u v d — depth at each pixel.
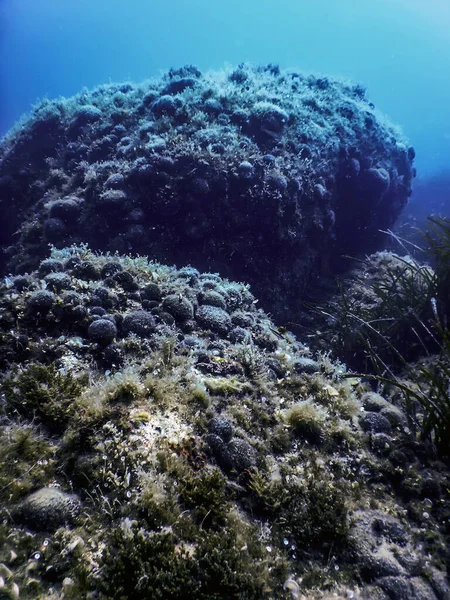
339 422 3.86
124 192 8.28
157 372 3.78
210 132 8.95
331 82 13.23
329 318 7.87
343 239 11.76
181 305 4.97
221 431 3.31
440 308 5.65
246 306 6.13
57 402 3.26
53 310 4.36
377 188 11.41
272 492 3.04
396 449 3.68
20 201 10.62
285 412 3.85
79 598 2.16
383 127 12.95
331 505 3.03
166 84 10.87
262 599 2.38
